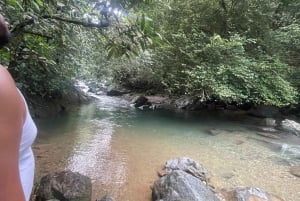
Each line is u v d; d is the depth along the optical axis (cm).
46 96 998
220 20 1155
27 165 67
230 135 863
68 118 965
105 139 755
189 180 451
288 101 1064
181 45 1083
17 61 358
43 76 855
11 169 59
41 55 377
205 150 710
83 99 1312
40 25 324
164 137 809
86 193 423
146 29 292
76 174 441
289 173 584
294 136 884
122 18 326
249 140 817
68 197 406
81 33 701
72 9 354
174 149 705
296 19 1173
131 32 304
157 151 683
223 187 509
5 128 59
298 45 1110
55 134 761
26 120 67
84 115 1043
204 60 1058
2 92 59
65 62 871
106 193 465
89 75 1530
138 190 484
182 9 1119
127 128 890
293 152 720
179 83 1125
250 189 476
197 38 1072
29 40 358
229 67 993
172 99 1381
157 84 1434
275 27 1204
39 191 413
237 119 1117
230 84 1028
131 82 1645
